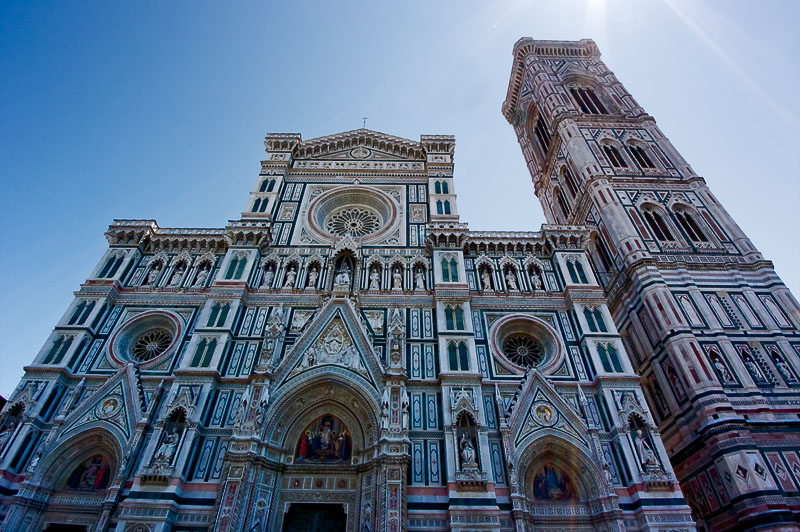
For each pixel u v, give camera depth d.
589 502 29.48
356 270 42.03
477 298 40.03
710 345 36.53
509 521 28.06
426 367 35.00
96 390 33.31
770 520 27.52
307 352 35.31
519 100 80.31
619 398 32.62
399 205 48.69
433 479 29.66
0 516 27.73
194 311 38.72
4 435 30.61
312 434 33.12
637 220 46.97
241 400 31.91
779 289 40.38
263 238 43.41
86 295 38.69
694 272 42.06
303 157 55.34
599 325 37.38
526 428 31.77
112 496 28.31
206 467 30.02
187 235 44.47
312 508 29.94
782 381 34.81
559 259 42.50
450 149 54.81
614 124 60.00
